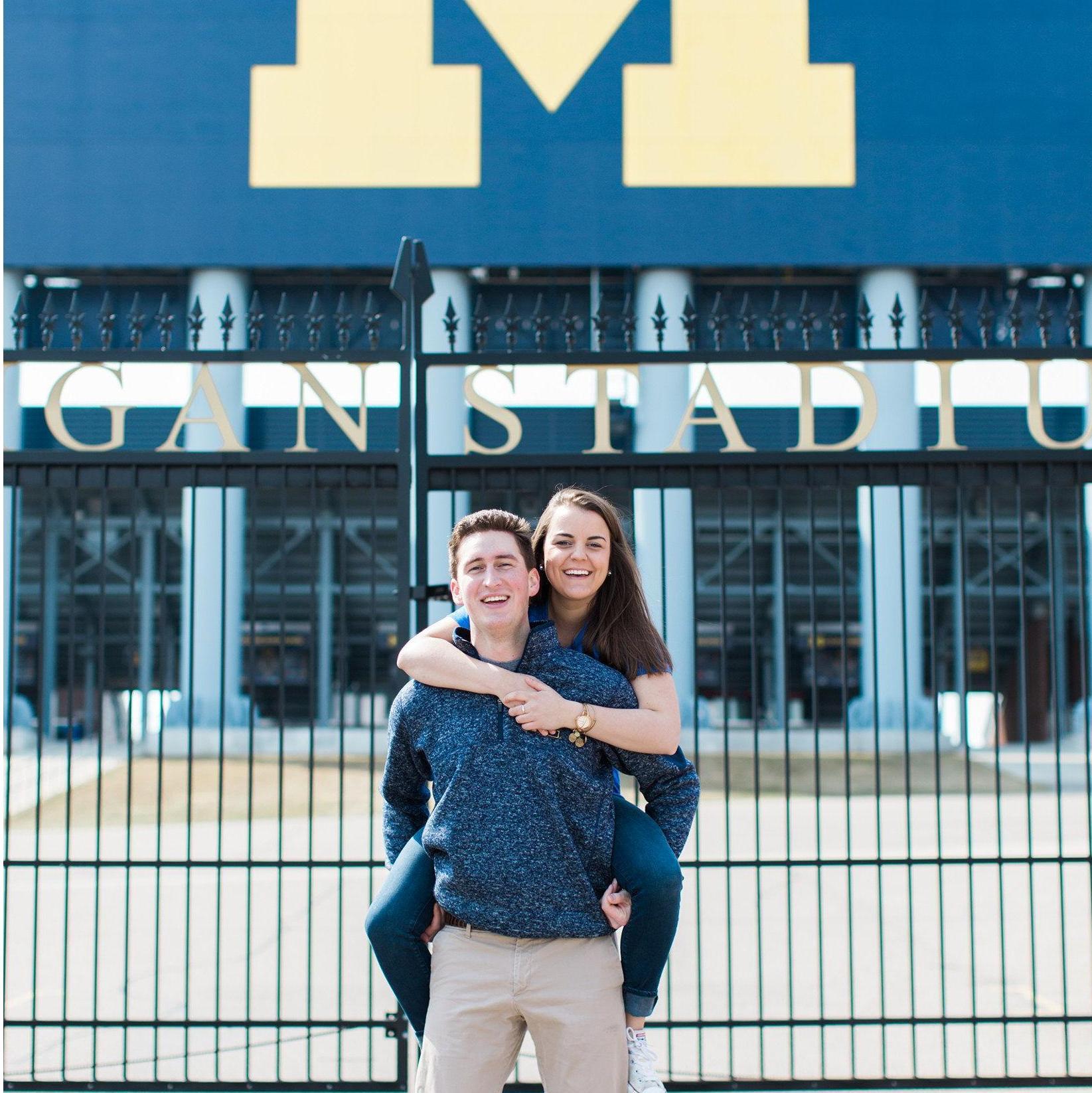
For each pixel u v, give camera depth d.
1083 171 21.14
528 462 4.33
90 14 21.25
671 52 21.19
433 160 21.12
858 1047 5.61
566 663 2.88
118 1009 6.19
